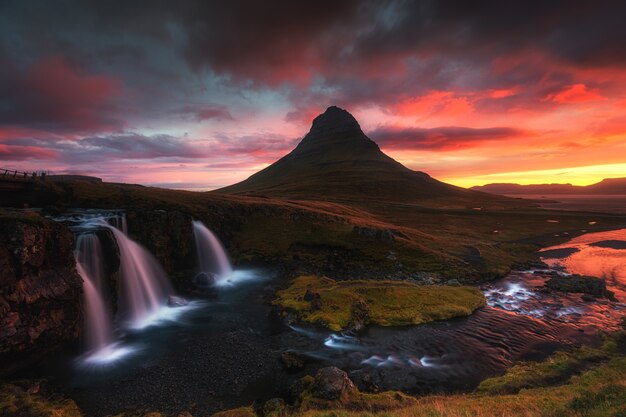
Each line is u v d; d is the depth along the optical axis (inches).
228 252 3041.3
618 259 3358.8
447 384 1138.7
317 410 919.0
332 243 3176.7
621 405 568.7
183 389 1121.4
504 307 1927.9
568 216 6471.5
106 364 1291.8
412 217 5940.0
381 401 978.1
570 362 1232.8
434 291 2053.4
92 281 1678.2
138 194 3324.3
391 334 1536.7
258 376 1198.3
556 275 2696.9
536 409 757.3
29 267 1274.6
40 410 968.3
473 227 5255.9
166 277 2369.6
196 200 3531.0
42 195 2851.9
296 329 1594.5
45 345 1261.1
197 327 1651.1
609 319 1733.5
